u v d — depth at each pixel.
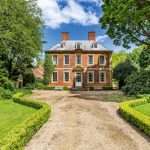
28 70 35.00
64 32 47.06
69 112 16.17
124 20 18.59
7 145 7.19
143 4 17.33
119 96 26.33
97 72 45.62
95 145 9.40
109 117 14.67
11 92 25.23
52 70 43.44
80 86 45.31
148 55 40.72
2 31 25.83
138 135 10.80
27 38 27.84
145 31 23.05
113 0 19.30
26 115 15.05
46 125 12.58
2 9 25.02
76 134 10.88
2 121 13.41
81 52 45.59
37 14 32.06
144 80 25.69
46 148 9.06
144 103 19.61
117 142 9.78
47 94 30.25
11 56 31.00
